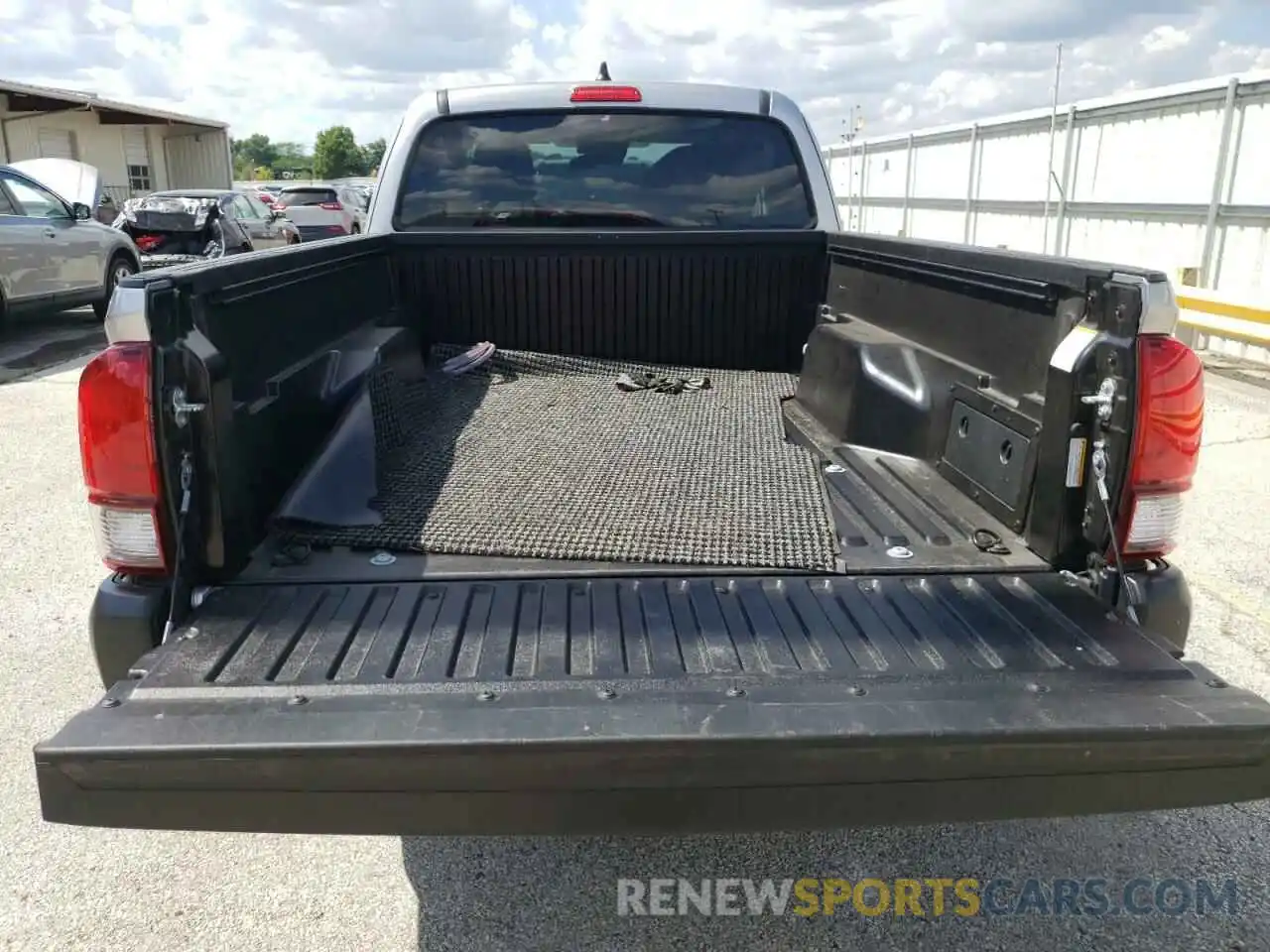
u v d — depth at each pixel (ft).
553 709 5.30
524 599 6.61
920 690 5.52
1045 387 6.98
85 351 32.99
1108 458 6.47
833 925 7.55
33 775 9.34
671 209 12.74
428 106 12.41
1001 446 7.64
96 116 82.53
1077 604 6.47
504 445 9.91
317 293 9.23
